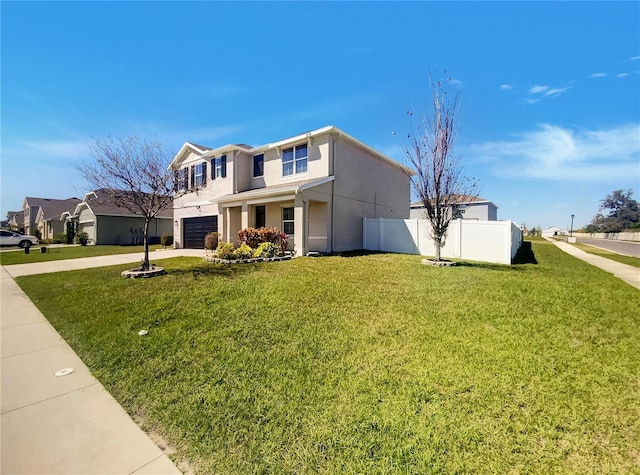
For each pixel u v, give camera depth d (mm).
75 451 2221
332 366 3322
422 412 2484
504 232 11477
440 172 9633
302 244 12156
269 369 3324
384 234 15117
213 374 3293
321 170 13805
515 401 2619
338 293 6184
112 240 26719
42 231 37750
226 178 16578
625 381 2963
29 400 2930
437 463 1978
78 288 7363
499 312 5020
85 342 4359
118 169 8961
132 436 2400
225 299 5902
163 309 5469
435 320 4664
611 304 5496
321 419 2453
